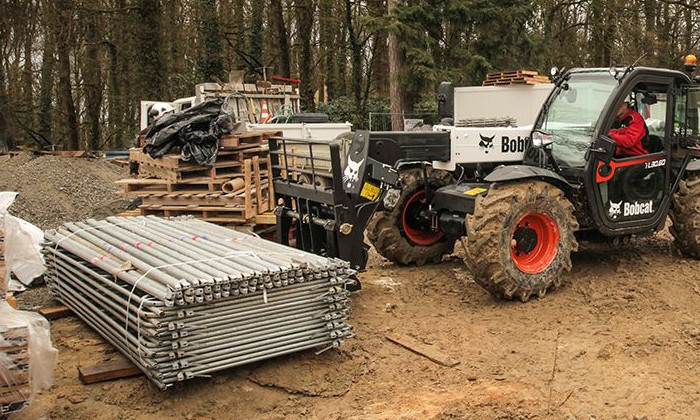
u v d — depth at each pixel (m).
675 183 7.15
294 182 6.67
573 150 6.59
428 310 6.14
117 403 4.48
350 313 6.02
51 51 21.62
